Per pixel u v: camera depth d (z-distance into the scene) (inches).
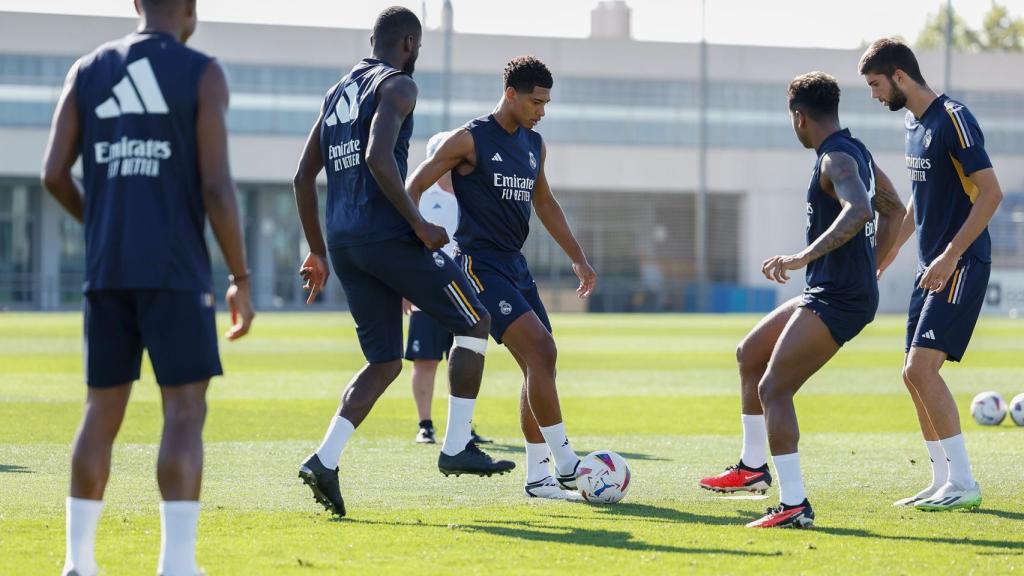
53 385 1814.7
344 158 788.6
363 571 619.2
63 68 6161.4
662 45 6870.1
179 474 547.8
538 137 916.0
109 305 559.8
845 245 764.6
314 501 841.5
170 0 573.6
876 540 714.2
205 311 557.3
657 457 1120.8
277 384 1892.2
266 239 6653.5
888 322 4987.7
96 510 571.5
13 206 6328.7
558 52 6771.7
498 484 940.6
